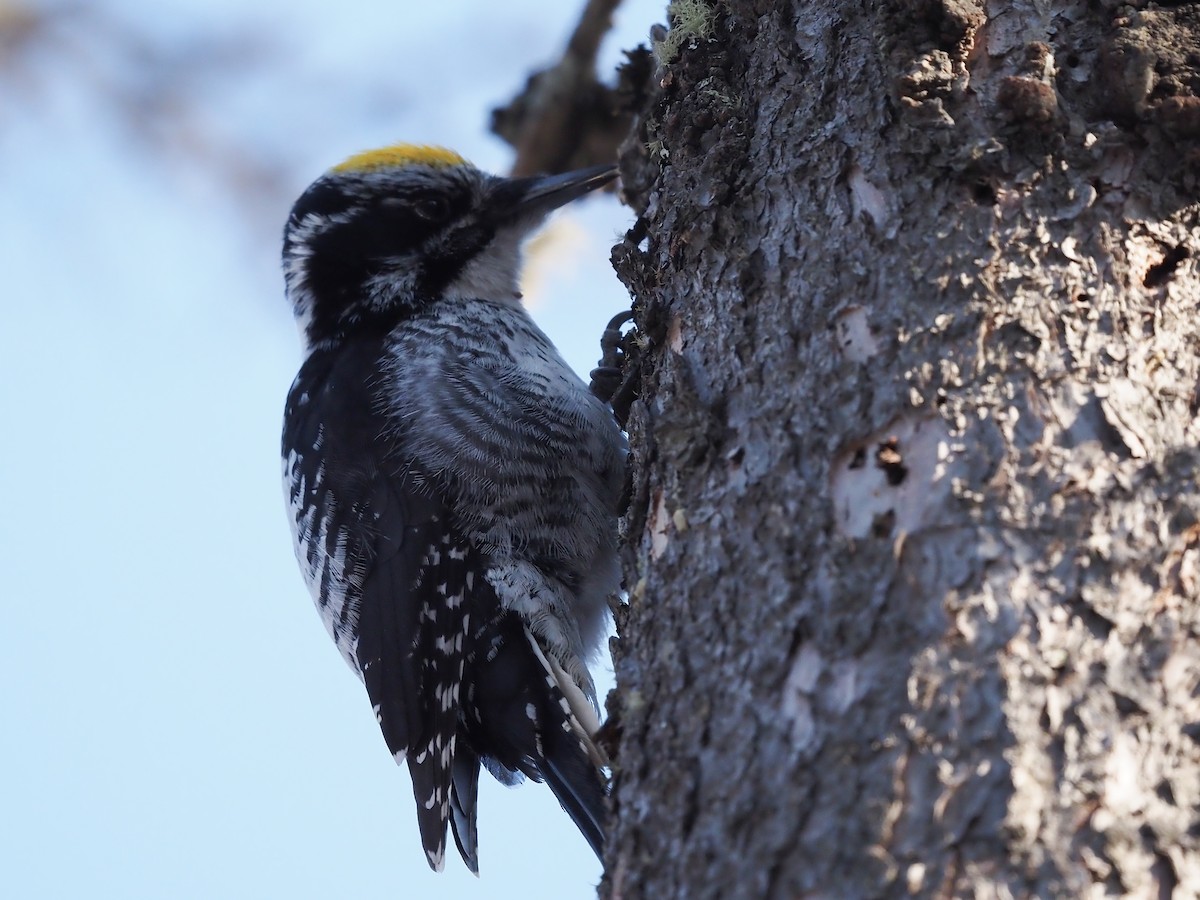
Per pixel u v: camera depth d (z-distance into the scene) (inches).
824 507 211.5
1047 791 179.2
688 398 241.8
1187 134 232.7
